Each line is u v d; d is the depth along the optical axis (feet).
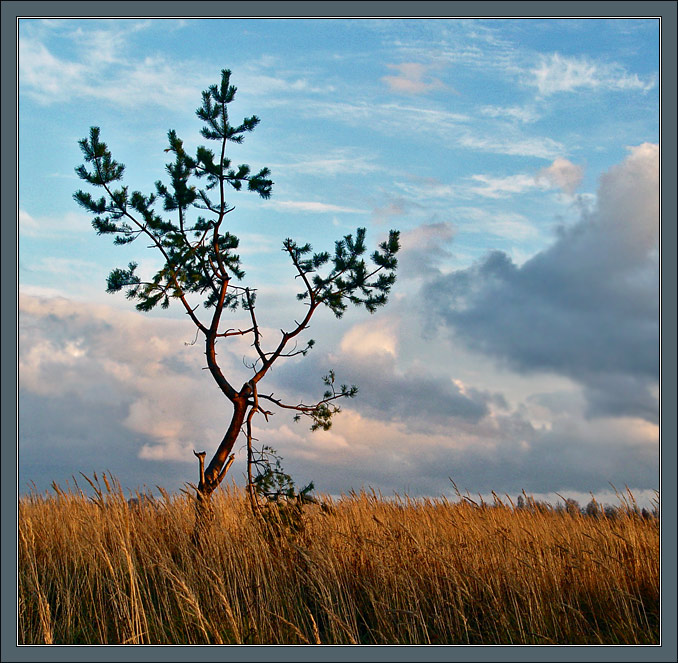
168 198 40.09
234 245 41.29
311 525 35.12
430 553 31.09
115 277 38.68
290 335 40.45
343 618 28.25
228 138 40.37
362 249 40.50
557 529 33.53
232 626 26.09
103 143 38.88
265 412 39.45
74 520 34.01
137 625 26.32
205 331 40.19
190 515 35.94
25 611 27.86
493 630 27.68
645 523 32.91
